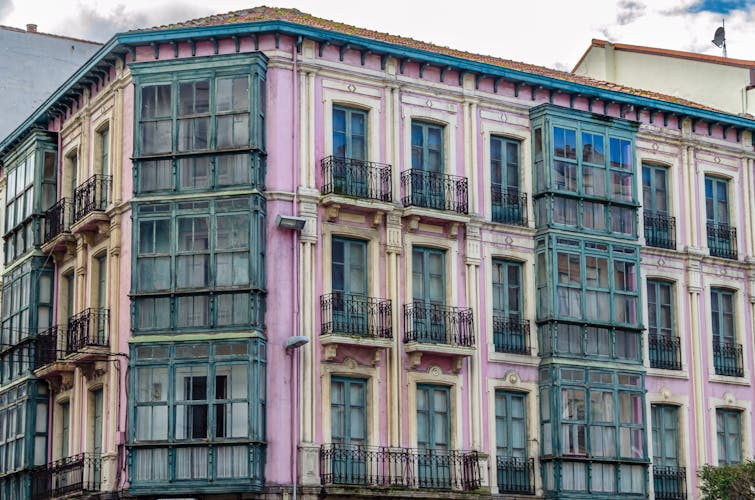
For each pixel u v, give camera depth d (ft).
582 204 139.74
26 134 149.69
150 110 128.47
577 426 135.13
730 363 148.25
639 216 145.48
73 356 130.00
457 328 132.36
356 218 129.80
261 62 127.65
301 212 126.72
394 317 129.59
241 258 124.16
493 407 133.28
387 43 132.57
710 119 150.41
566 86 141.79
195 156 126.62
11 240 150.51
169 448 121.70
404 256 131.44
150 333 124.47
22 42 179.52
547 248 137.08
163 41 129.18
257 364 121.90
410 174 132.36
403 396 128.67
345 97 131.13
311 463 122.62
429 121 135.74
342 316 127.54
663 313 145.79
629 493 136.67
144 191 127.13
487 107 138.62
